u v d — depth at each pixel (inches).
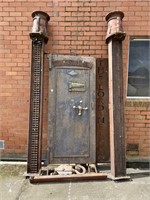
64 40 154.8
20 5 153.3
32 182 126.3
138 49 157.8
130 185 125.1
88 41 154.8
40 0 153.2
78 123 147.5
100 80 152.3
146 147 157.6
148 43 156.9
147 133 157.2
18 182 128.4
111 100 136.5
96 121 151.6
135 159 157.4
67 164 150.9
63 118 146.7
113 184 126.0
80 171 141.6
